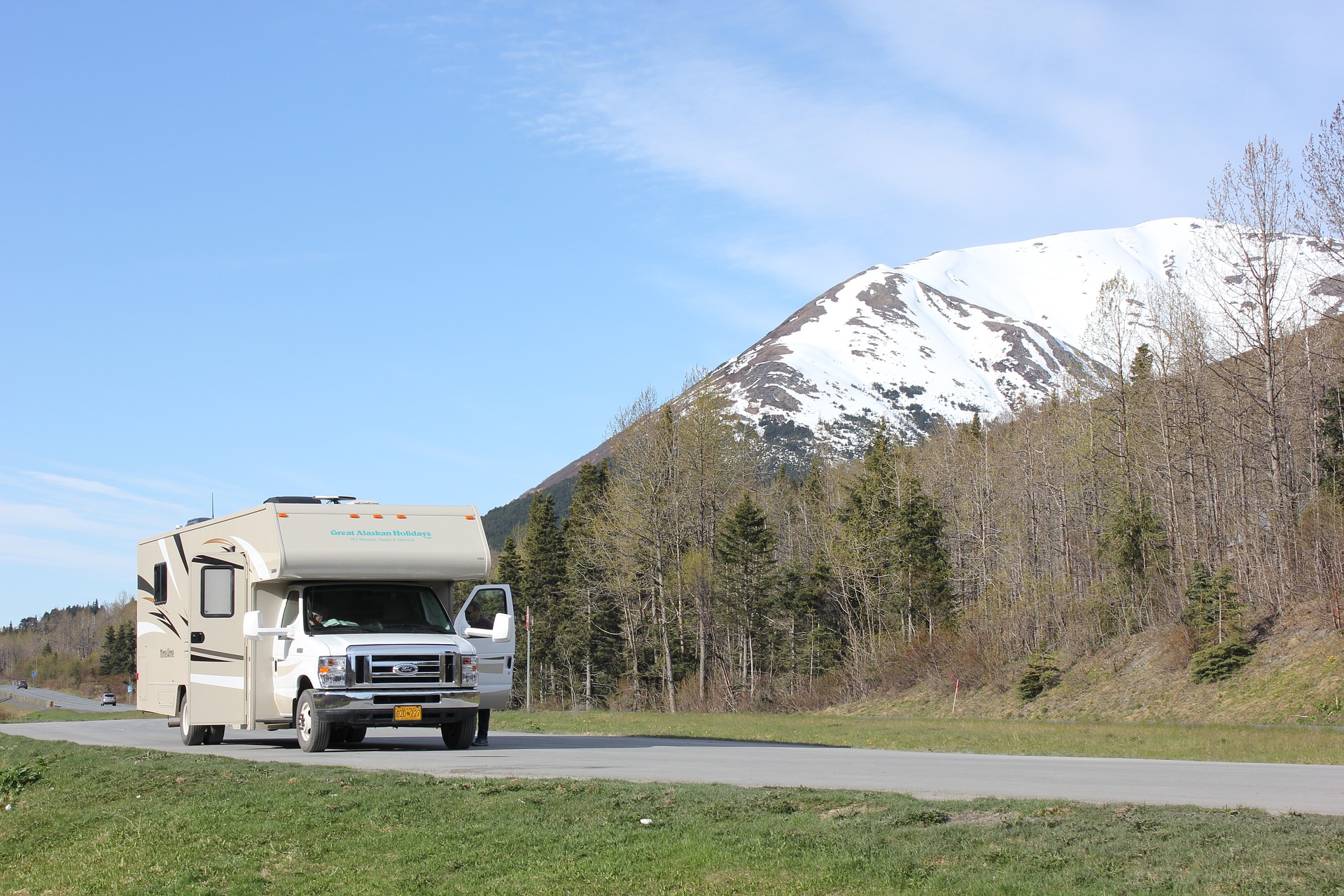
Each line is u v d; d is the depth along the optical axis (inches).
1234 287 1785.2
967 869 295.7
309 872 344.5
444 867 334.3
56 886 372.8
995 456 2896.2
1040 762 593.0
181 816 422.9
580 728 1069.8
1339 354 1820.9
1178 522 2050.9
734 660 2755.9
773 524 3019.2
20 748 749.3
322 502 717.9
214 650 717.9
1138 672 1771.7
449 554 687.7
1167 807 369.1
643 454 2469.2
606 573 2618.1
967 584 2736.2
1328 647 1498.5
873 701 2207.2
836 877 295.4
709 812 370.9
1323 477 1839.3
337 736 746.8
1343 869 277.7
